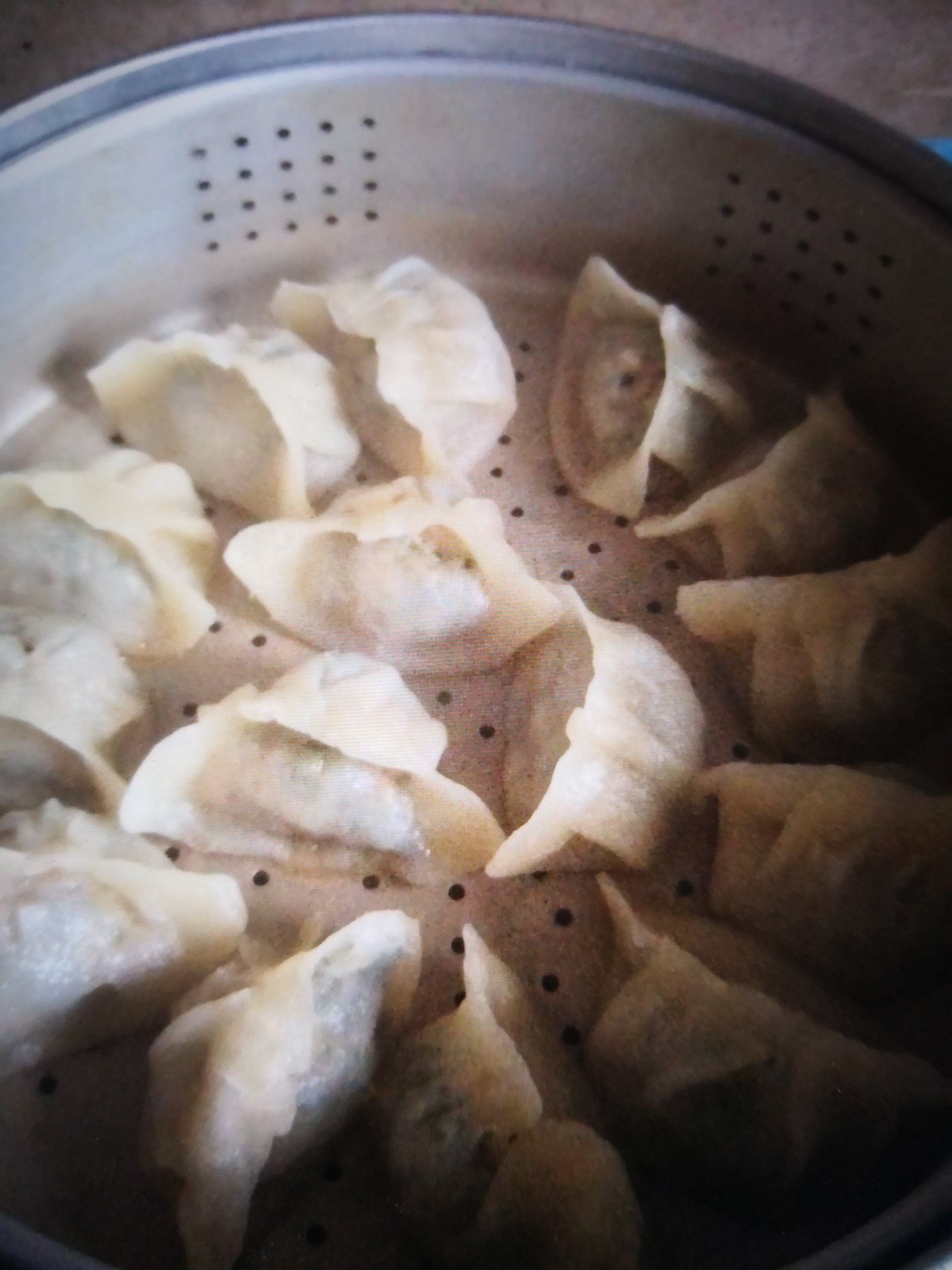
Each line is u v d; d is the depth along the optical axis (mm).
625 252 306
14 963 213
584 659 250
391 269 308
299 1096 204
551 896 236
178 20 286
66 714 245
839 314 279
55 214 268
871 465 274
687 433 286
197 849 246
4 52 283
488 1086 202
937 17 271
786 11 277
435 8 290
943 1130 198
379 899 239
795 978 222
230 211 294
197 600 268
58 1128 210
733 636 262
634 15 286
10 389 295
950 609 250
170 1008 224
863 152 249
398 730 241
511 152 287
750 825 235
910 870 221
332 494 300
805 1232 198
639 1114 203
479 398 290
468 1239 192
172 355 293
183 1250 198
